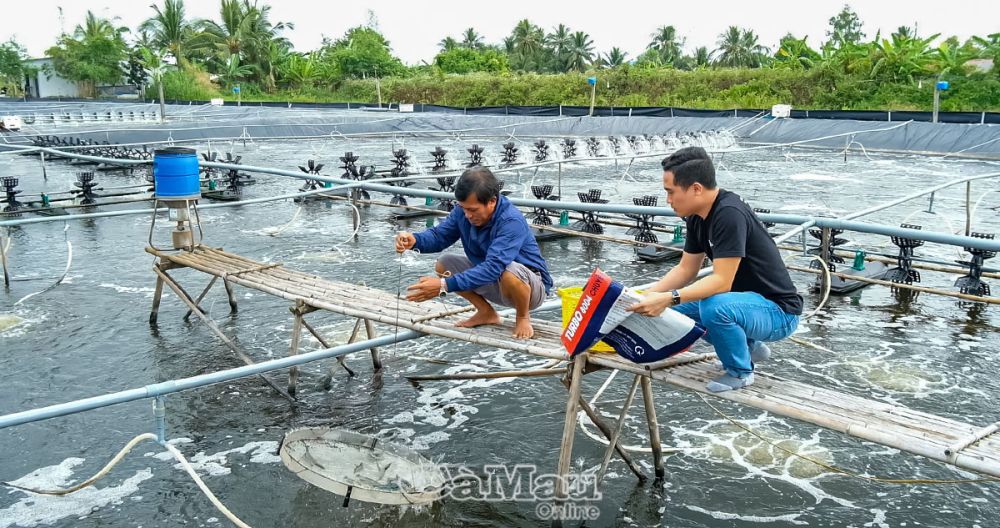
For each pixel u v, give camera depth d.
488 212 4.42
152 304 9.09
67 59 66.06
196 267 7.03
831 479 5.19
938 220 14.64
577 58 77.62
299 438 4.99
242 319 8.52
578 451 5.55
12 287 9.87
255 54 67.38
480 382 6.79
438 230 4.83
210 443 5.71
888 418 3.56
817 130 30.52
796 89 41.66
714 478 5.19
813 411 3.62
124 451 4.39
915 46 40.84
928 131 27.52
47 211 15.37
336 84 65.44
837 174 21.69
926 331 8.15
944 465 5.36
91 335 8.04
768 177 21.11
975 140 26.11
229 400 6.42
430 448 5.61
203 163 12.80
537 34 81.00
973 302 9.10
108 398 4.16
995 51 38.47
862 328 8.23
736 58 76.19
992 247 6.84
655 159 26.23
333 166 24.00
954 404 6.34
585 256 11.76
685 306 4.17
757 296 3.78
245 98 60.75
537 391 6.59
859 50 42.94
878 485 5.12
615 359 4.17
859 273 9.83
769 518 4.74
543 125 36.66
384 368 7.12
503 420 6.06
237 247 12.24
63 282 10.10
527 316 4.58
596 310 3.92
